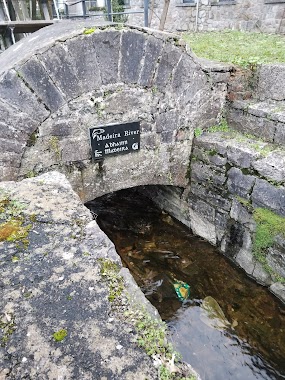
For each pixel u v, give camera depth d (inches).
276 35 324.8
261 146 149.9
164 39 136.7
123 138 148.5
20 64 115.3
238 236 162.1
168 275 168.2
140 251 184.9
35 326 53.9
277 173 134.5
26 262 66.7
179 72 147.9
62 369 47.8
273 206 139.5
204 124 170.2
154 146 160.6
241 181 151.7
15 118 121.5
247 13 370.6
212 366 125.3
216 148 159.8
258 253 150.1
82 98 131.3
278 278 144.3
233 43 269.1
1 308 56.9
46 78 121.3
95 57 127.0
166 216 214.4
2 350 50.1
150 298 154.9
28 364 48.3
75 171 144.7
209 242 186.1
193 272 169.5
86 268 65.6
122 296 60.1
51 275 63.7
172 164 171.6
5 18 224.7
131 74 137.1
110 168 153.3
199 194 179.3
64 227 77.1
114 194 239.1
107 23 128.9
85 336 52.5
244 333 138.0
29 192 91.1
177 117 159.2
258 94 169.2
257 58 180.5
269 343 133.8
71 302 58.4
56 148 135.0
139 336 52.9
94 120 138.1
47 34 135.3
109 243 72.3
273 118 150.2
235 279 163.2
